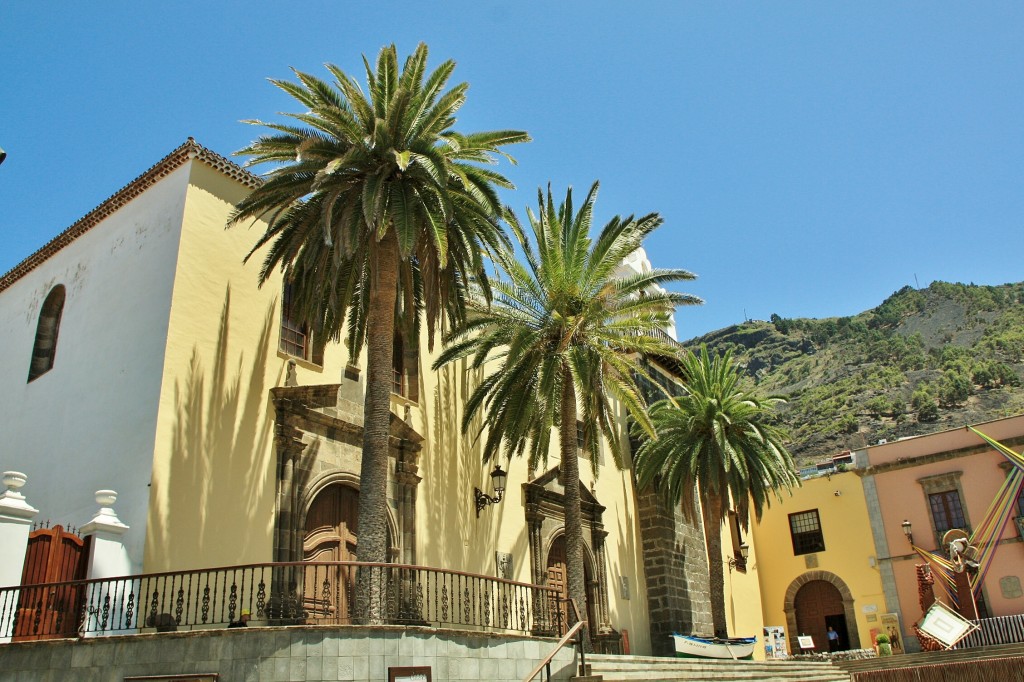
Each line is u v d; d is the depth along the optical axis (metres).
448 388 21.89
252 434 15.91
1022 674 17.19
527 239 20.52
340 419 17.80
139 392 15.04
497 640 13.41
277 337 17.22
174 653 11.01
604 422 20.86
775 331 158.50
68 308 18.48
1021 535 32.09
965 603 30.25
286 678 10.88
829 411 114.31
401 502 18.97
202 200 16.69
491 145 16.33
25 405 18.34
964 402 103.19
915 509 35.34
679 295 20.98
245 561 14.95
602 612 25.09
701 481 28.81
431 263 15.78
